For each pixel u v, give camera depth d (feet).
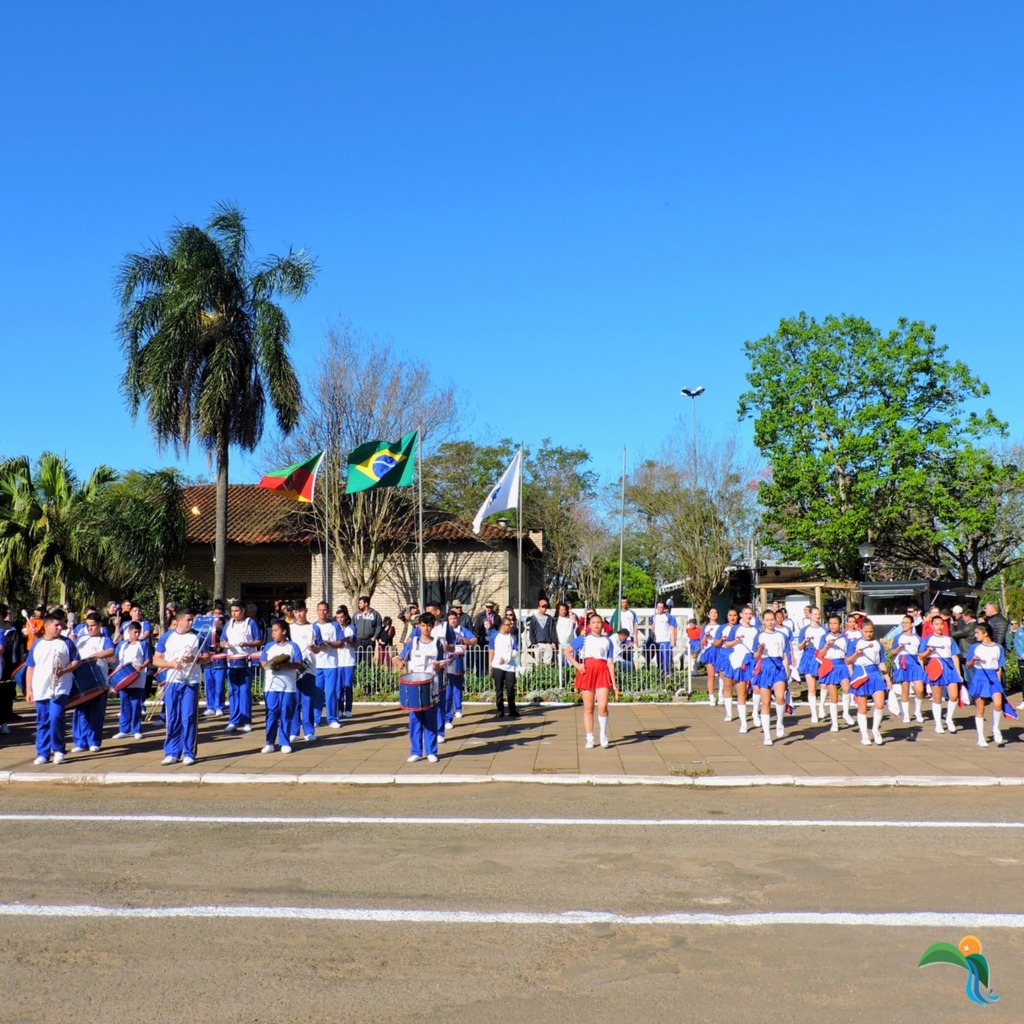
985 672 43.86
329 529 94.84
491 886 22.82
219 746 44.70
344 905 21.40
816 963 17.78
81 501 81.05
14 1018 15.61
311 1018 15.61
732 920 20.20
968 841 27.02
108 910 21.11
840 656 47.75
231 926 20.03
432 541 99.19
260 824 29.66
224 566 78.89
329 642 50.52
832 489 109.81
